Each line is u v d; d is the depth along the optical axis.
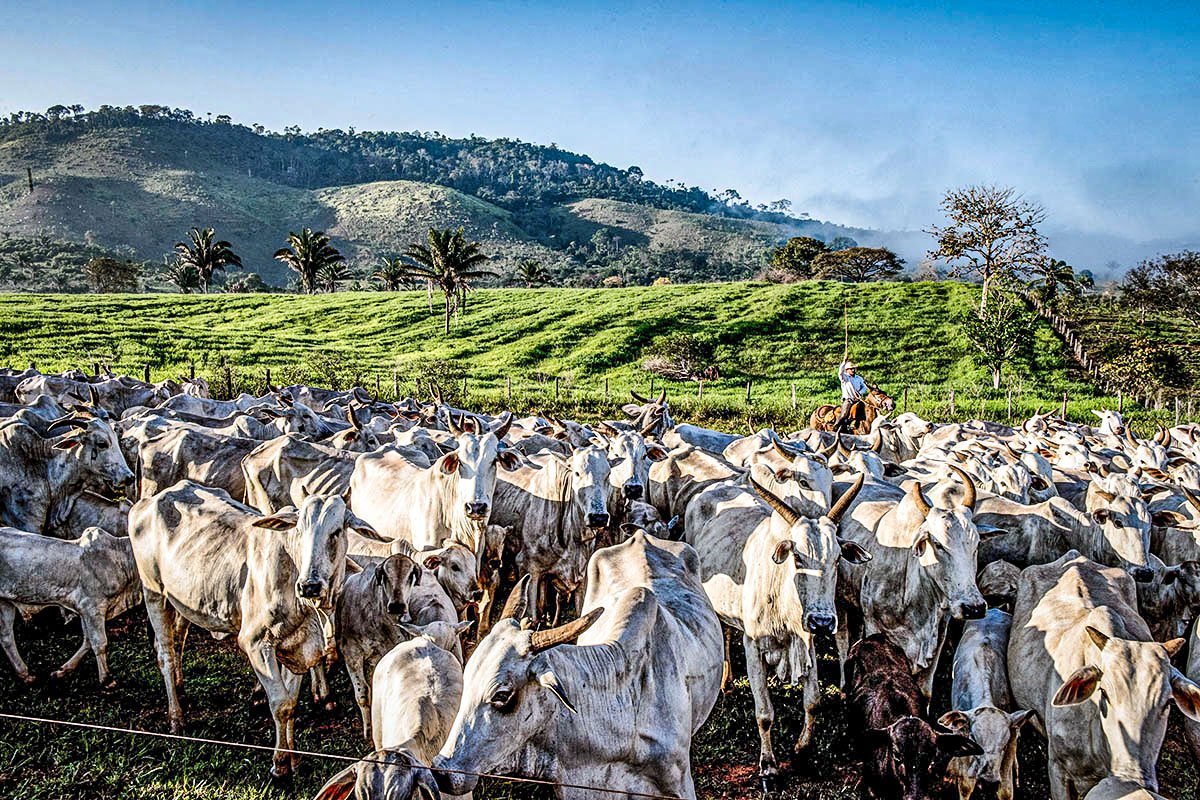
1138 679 6.69
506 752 5.65
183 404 18.69
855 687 8.31
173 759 8.24
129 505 12.77
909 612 8.97
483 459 10.27
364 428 14.55
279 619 8.12
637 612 6.46
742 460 14.09
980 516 10.91
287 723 8.22
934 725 7.33
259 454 12.24
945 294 65.75
